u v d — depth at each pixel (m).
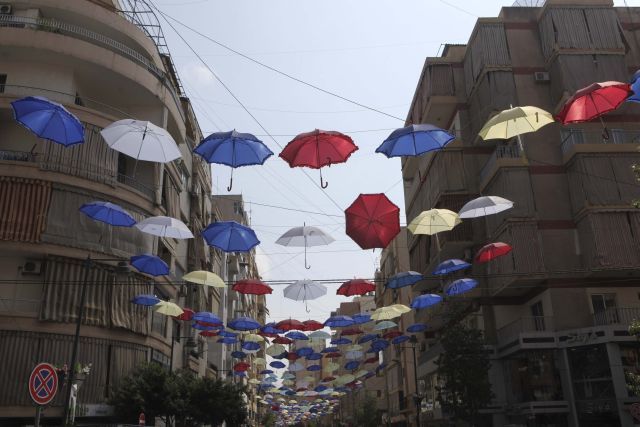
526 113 9.98
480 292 28.42
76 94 24.59
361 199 11.73
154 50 27.89
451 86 32.66
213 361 48.75
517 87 28.38
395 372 53.53
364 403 58.31
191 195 36.56
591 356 23.52
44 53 23.31
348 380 45.94
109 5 26.62
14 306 20.91
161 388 22.44
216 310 46.53
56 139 9.19
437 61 33.19
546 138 27.31
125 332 23.50
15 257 21.41
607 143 25.94
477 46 29.92
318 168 10.20
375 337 30.70
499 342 27.39
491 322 28.14
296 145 9.98
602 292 25.16
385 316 20.72
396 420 52.22
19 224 21.08
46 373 9.78
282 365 39.47
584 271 24.72
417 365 43.19
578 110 8.86
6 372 19.62
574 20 28.11
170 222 14.77
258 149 10.37
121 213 14.80
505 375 26.97
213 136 10.34
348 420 78.25
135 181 25.36
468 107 32.09
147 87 26.03
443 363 26.86
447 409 27.03
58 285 21.39
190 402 24.92
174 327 31.25
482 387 25.25
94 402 21.36
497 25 29.72
